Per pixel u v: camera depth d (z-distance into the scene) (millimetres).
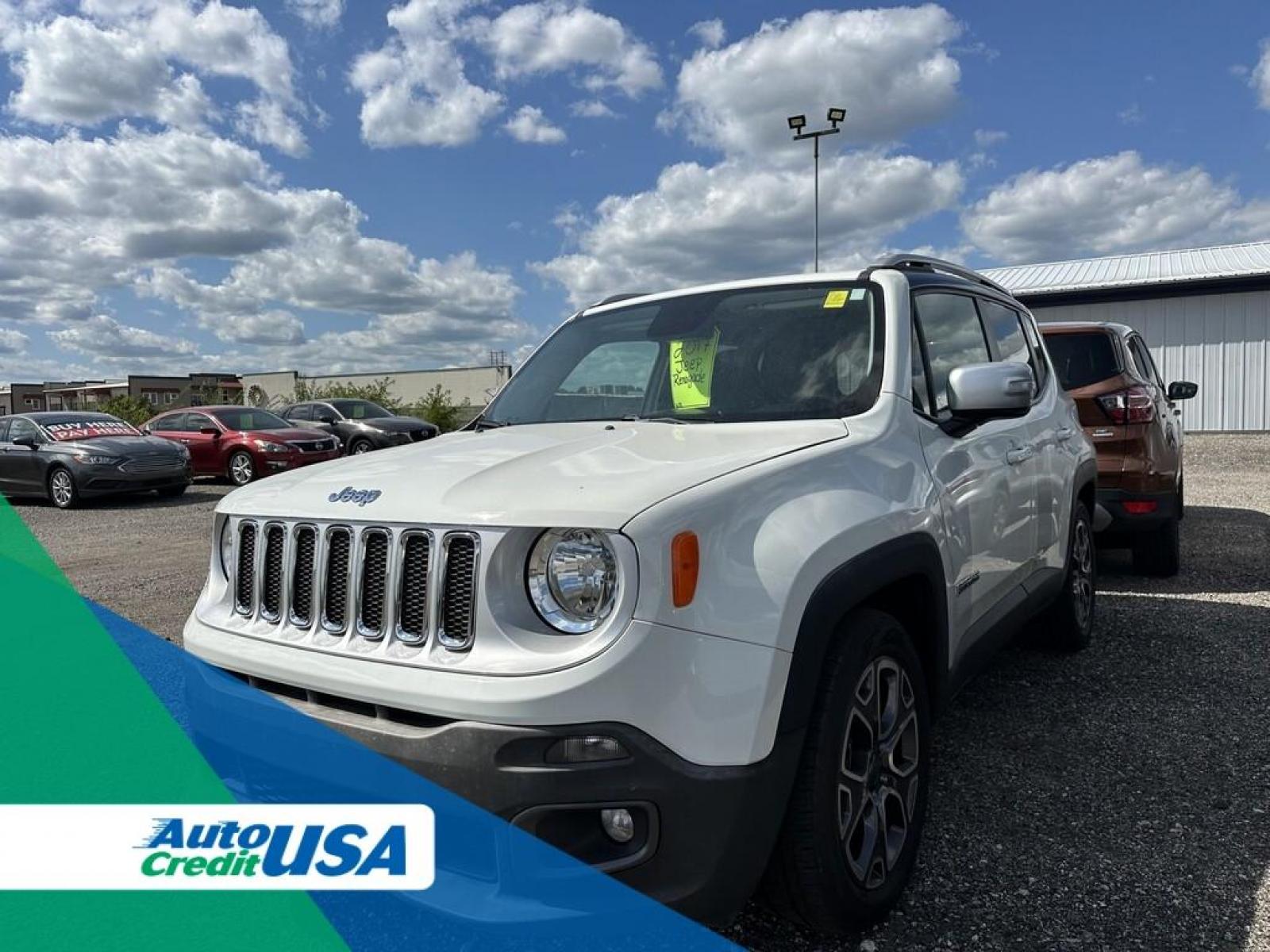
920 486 2795
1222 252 22609
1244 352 19859
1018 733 3738
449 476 2322
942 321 3525
